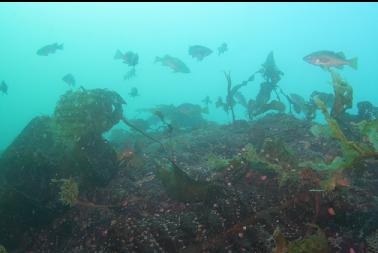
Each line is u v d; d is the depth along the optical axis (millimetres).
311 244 909
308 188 1184
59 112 1668
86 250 1210
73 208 1452
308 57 2178
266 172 1339
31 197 1441
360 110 2227
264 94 2547
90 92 1732
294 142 1901
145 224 1187
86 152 1578
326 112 1031
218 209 1220
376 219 1113
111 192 1489
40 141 1988
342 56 2088
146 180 1568
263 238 1104
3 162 1900
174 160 1807
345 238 1085
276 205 1204
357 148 968
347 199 1181
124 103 1851
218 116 7859
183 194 1283
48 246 1356
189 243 1129
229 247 1094
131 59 2537
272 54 2564
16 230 1406
